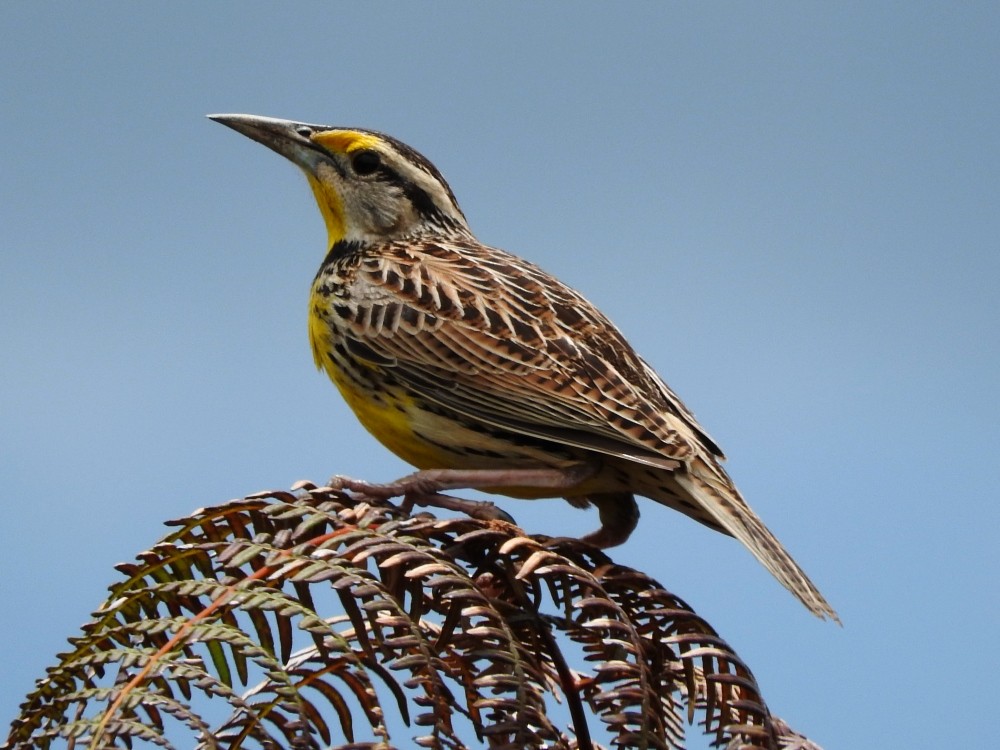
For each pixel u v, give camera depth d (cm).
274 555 523
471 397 915
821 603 780
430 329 938
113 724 462
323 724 529
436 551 545
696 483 838
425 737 504
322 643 530
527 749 545
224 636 478
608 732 566
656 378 959
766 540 816
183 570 550
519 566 603
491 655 526
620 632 601
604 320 970
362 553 532
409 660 506
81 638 501
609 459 881
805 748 593
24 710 509
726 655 571
